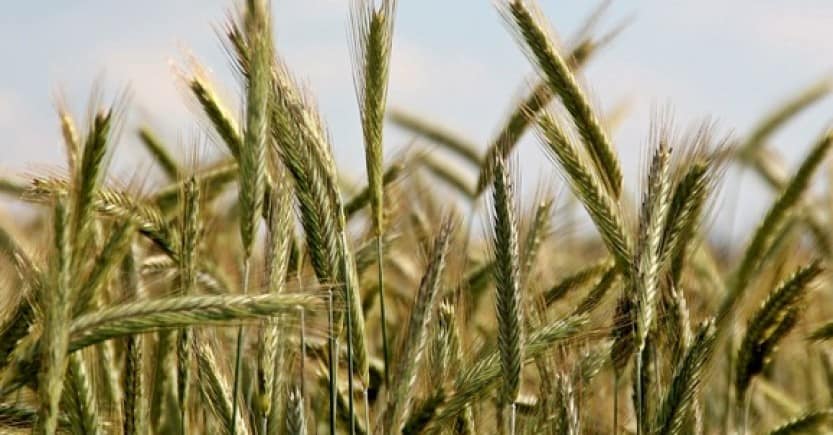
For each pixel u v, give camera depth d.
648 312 1.29
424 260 1.32
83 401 1.23
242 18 1.29
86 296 1.21
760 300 1.43
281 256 1.27
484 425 1.33
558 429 1.26
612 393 1.41
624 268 1.32
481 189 1.42
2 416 1.22
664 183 1.30
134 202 1.32
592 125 1.33
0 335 1.21
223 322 1.21
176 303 1.20
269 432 1.26
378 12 1.32
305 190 1.29
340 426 1.35
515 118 1.42
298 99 1.30
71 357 1.23
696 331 1.32
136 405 1.28
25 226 1.33
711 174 1.31
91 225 1.20
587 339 1.32
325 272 1.28
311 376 1.38
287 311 1.21
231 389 1.29
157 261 1.43
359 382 1.36
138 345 1.28
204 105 1.34
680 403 1.26
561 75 1.34
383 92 1.32
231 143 1.34
